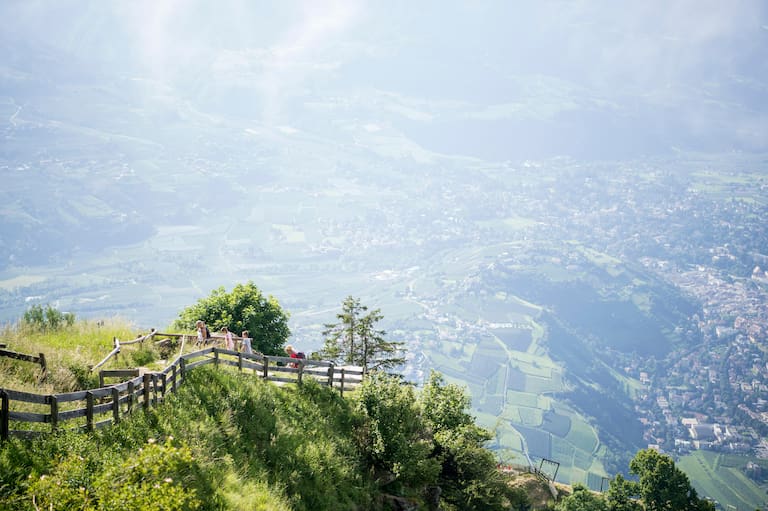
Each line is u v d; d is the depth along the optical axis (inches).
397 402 1183.6
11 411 611.5
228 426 898.7
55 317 1169.4
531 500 2228.1
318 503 907.4
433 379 1561.3
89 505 552.1
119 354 1008.2
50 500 545.6
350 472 1019.3
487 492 1315.2
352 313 2123.5
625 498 2450.8
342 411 1174.3
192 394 916.6
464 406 1550.2
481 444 1482.5
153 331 1195.9
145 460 597.6
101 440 685.9
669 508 2379.4
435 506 1163.3
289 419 1034.7
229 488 760.3
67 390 802.2
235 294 1879.9
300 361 1182.3
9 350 831.1
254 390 1022.4
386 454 1130.0
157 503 557.9
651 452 2434.8
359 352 2101.4
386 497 1066.7
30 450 612.4
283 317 1941.4
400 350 2129.7
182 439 788.6
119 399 756.6
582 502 2365.9
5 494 547.5
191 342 1237.7
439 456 1321.4
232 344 1314.0
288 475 907.4
